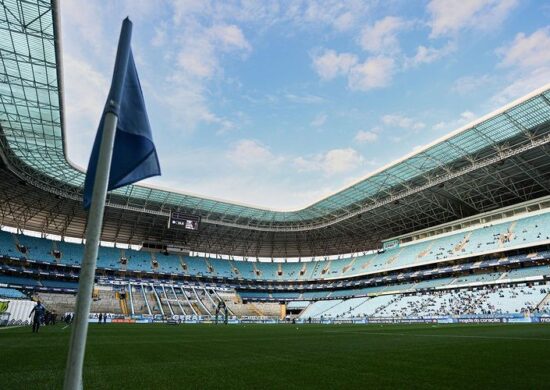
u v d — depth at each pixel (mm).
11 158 46844
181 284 73438
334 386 5527
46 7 25469
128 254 73062
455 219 66625
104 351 11086
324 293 79375
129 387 5473
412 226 71938
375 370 7105
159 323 47906
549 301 43156
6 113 37281
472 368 7250
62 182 54438
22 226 64625
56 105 36062
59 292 61031
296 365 7879
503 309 46156
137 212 65375
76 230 68875
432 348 11750
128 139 4320
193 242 80625
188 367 7617
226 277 78875
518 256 51500
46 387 5406
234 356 9766
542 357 8914
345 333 22875
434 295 57719
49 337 16906
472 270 58312
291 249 86938
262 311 72812
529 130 39094
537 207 53469
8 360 8414
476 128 39062
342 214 68125
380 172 50219
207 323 50781
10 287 56281
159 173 4500
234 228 74625
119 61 3879
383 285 70812
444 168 48062
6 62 30453
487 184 51375
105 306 59188
